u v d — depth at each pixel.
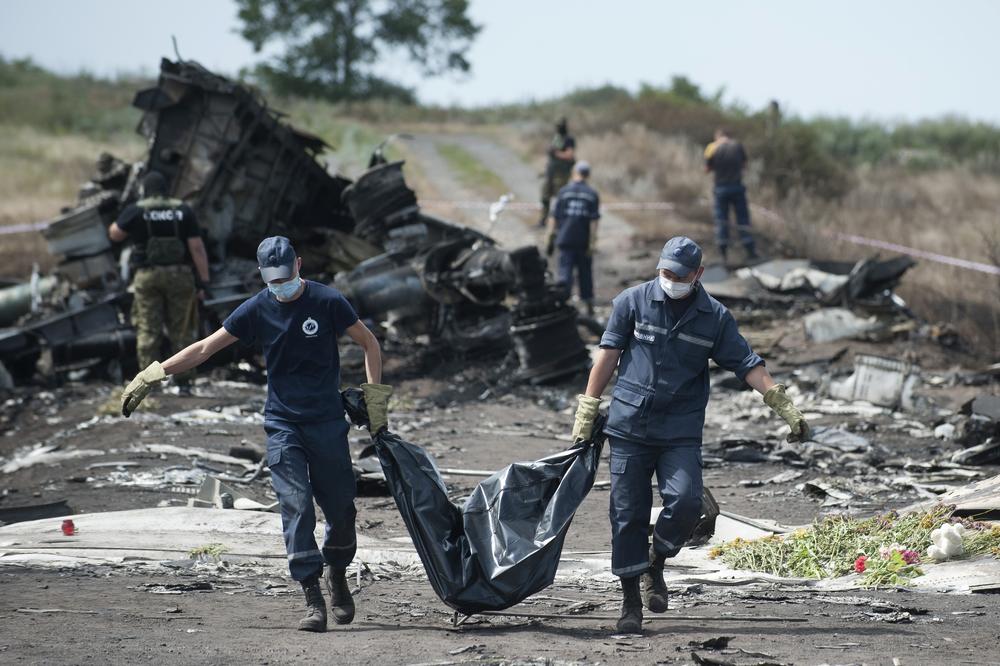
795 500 21.50
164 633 11.47
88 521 18.58
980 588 14.34
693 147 87.56
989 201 74.56
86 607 13.05
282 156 39.66
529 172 85.75
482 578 12.81
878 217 63.12
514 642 11.55
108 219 38.16
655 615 13.52
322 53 183.50
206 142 37.19
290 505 12.42
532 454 25.98
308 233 41.12
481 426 29.59
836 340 37.50
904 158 105.56
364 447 25.09
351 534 13.09
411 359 37.59
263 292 12.85
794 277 42.94
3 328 41.59
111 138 108.12
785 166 73.31
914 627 12.27
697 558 17.14
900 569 15.54
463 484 22.67
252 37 184.88
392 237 36.88
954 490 20.47
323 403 12.83
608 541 18.78
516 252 34.09
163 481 22.14
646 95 106.19
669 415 12.53
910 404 30.39
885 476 23.28
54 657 9.91
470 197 73.94
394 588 15.50
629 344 12.84
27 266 53.53
